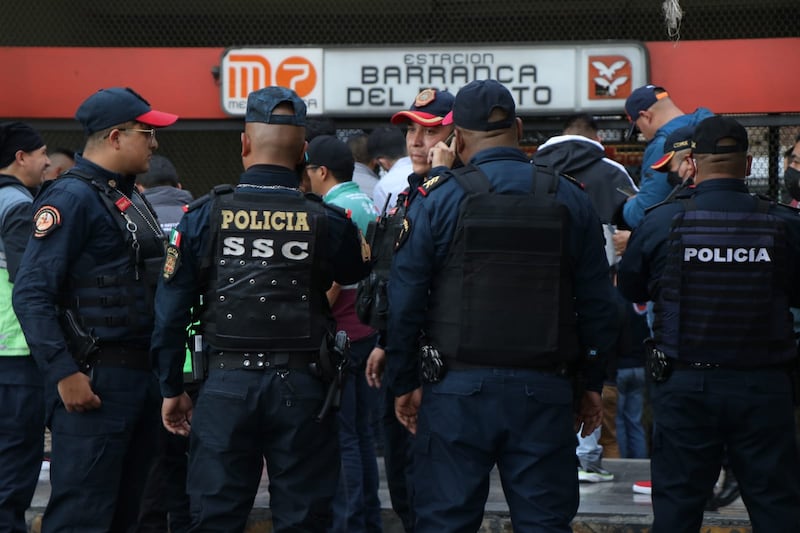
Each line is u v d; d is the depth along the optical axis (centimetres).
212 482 705
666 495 769
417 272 694
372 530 973
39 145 959
